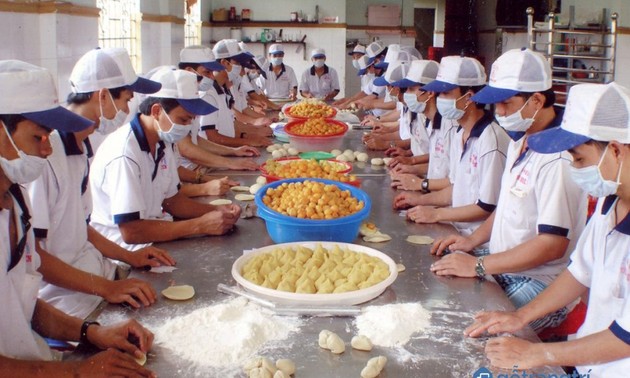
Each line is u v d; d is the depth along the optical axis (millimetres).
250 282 1729
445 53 12422
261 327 1547
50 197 2008
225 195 2992
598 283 1675
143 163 2434
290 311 1645
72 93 2168
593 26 7172
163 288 1851
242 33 10586
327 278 1783
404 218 2658
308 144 4176
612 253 1631
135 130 2418
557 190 2037
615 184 1525
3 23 3014
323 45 10711
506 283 2227
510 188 2254
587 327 1732
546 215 2051
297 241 2162
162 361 1425
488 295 1827
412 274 1984
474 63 2770
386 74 4688
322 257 1965
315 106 5141
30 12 3342
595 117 1485
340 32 10688
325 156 3742
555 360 1455
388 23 11375
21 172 1475
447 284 1907
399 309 1632
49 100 1454
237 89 5793
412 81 3436
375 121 5414
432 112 3465
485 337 1566
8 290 1529
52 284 1902
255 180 3332
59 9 3643
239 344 1458
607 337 1460
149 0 6477
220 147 3965
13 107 1391
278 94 8531
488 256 2010
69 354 1534
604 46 6457
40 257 1832
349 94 11461
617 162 1501
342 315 1649
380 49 7312
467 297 1809
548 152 1540
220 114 4516
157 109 2385
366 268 1840
